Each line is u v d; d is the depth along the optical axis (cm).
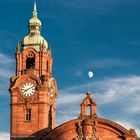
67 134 10394
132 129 10331
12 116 11006
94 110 10488
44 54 11362
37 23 11738
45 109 10956
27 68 11425
